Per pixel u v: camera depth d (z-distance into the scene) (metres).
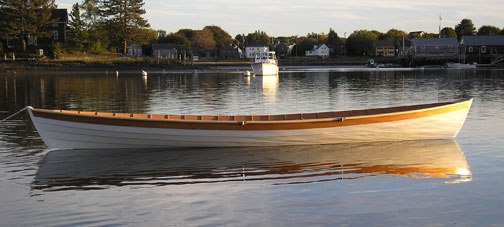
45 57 91.38
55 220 9.89
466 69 98.75
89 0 104.81
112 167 14.18
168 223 9.68
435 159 14.69
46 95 39.25
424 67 115.50
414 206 10.41
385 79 61.59
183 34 160.62
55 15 95.69
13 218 10.00
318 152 15.87
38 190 11.94
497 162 14.13
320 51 165.25
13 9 87.25
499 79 58.47
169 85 52.31
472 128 19.86
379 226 9.38
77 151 16.41
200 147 16.59
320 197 11.10
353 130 16.72
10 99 35.59
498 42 119.19
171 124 15.95
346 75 75.19
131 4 104.31
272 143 16.56
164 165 14.38
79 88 47.66
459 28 183.25
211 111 27.23
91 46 102.94
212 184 12.33
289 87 47.19
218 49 164.75
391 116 16.77
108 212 10.33
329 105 29.94
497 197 10.88
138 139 16.25
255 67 76.38
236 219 9.84
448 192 11.32
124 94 39.88
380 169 13.62
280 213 10.12
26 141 18.05
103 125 15.98
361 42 156.38
